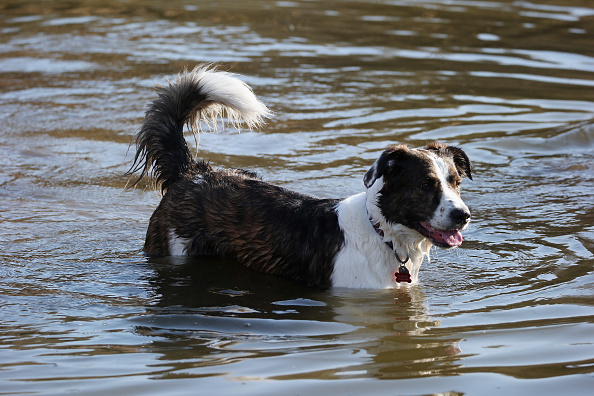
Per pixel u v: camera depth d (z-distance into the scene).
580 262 7.34
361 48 17.94
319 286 7.04
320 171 10.30
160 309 6.32
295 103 13.56
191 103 8.03
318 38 18.92
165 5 23.34
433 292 6.78
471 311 6.23
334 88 14.54
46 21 20.50
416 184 6.48
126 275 7.15
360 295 6.75
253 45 17.97
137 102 13.43
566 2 24.08
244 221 7.47
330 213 7.21
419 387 4.75
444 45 18.36
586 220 8.64
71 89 14.16
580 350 5.30
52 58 16.42
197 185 7.72
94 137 11.67
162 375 4.96
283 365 5.12
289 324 5.99
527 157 11.19
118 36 18.77
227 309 6.36
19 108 12.94
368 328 5.88
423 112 13.20
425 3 24.06
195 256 7.68
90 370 5.06
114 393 4.70
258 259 7.40
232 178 7.83
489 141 11.77
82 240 8.06
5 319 6.02
